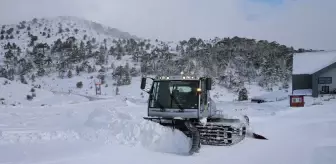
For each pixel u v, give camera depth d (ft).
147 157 30.25
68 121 54.19
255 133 45.32
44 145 31.55
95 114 42.78
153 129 34.76
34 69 603.26
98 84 377.30
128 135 34.55
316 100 143.84
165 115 38.52
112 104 121.80
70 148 30.94
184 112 37.76
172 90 38.81
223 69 462.60
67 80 515.09
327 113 79.51
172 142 33.96
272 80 437.99
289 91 205.26
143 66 504.02
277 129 53.31
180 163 29.01
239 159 31.60
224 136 37.40
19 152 28.76
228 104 142.61
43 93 298.76
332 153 34.50
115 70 511.40
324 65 165.68
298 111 85.71
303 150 36.32
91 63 613.52
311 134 48.44
